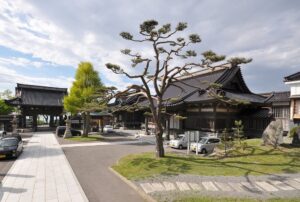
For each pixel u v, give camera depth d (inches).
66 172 483.5
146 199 325.4
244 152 582.2
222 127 962.1
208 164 487.8
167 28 529.0
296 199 300.5
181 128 1131.9
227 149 619.8
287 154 547.5
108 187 384.2
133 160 539.2
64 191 364.8
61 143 995.9
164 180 392.8
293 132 660.7
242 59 500.4
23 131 1517.0
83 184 401.1
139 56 568.7
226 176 404.5
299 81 821.9
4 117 1491.1
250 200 296.7
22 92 1691.7
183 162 502.6
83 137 1195.3
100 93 605.6
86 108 664.4
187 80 1331.2
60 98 1775.3
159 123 569.9
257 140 728.3
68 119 1258.6
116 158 649.6
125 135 1402.6
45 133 1465.3
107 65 529.3
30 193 355.9
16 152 641.6
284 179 384.2
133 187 376.8
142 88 575.8
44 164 564.1
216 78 1080.8
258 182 371.2
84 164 567.2
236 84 1093.1
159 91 588.4
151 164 491.5
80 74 1212.5
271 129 640.4
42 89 1771.7
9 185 395.5
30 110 1660.9
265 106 980.6
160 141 565.9
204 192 331.6
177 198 309.9
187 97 1082.1
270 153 561.6
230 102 584.1
